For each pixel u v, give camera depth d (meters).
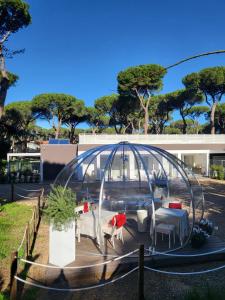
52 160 30.92
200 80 42.00
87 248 8.74
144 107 43.22
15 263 5.68
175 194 19.41
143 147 11.30
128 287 6.71
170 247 8.70
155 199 12.52
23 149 56.09
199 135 32.66
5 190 22.44
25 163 31.22
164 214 9.15
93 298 6.27
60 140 34.12
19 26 18.19
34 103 46.94
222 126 55.50
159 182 18.12
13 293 5.61
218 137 32.75
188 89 44.53
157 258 7.82
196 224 10.25
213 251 8.34
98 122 58.06
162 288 6.64
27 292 6.42
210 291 6.08
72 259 7.75
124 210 12.86
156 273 7.43
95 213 9.61
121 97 47.34
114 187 21.91
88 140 31.27
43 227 11.37
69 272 7.18
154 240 8.78
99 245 8.63
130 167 27.53
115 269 7.41
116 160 27.53
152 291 6.51
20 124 48.28
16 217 12.91
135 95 45.12
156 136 32.22
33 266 7.71
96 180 26.73
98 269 7.32
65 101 47.19
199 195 19.09
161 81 42.44
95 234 9.04
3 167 29.00
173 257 7.89
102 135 31.47
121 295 6.37
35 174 29.70
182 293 6.40
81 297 6.32
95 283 6.96
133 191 19.45
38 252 8.70
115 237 9.60
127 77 41.47
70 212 7.59
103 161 28.55
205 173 32.50
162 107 51.84
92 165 28.36
